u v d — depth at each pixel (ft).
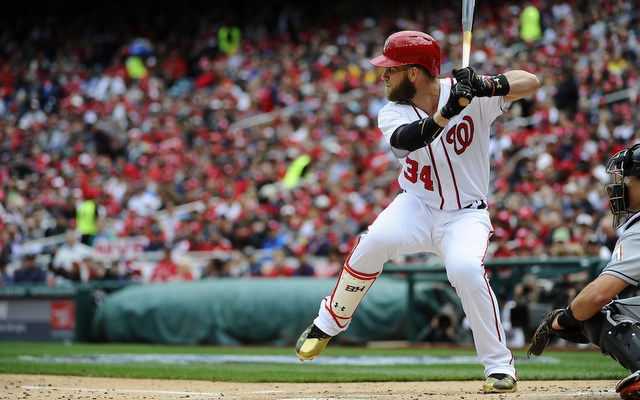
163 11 335.26
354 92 235.81
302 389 57.72
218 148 230.07
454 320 125.18
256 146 225.97
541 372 68.80
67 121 275.18
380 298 127.95
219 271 156.25
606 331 43.24
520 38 234.99
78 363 90.94
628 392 39.70
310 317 128.77
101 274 161.58
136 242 181.06
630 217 43.45
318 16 305.94
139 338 143.54
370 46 260.21
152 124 255.09
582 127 181.16
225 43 302.66
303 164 196.65
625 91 191.72
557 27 229.86
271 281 136.36
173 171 223.30
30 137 271.90
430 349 118.73
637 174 43.86
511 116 189.26
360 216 167.22
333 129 223.92
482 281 48.24
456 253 48.67
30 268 167.73
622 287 42.04
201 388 59.82
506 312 118.32
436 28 268.82
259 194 194.49
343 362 92.58
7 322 159.22
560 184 163.73
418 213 50.16
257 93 250.57
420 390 55.21
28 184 232.12
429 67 48.75
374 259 49.75
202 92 277.03
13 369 79.15
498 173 170.09
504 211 139.03
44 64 322.14
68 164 248.93
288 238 168.86
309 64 269.85
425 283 128.98
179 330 139.54
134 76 298.76
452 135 48.91
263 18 317.22
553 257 121.49
